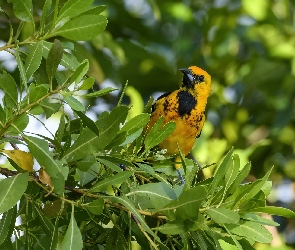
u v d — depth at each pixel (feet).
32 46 19.85
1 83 18.48
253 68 51.03
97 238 22.99
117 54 42.45
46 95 18.48
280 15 53.01
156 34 53.93
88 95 18.63
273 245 42.24
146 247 21.18
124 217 20.81
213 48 52.29
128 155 21.38
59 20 20.43
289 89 50.72
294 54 50.24
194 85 38.32
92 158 19.47
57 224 19.03
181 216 19.02
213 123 51.37
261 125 51.83
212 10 51.70
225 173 19.85
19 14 20.58
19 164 19.30
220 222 18.79
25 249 20.81
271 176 49.90
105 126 19.21
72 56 23.48
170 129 21.36
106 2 48.96
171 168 23.72
